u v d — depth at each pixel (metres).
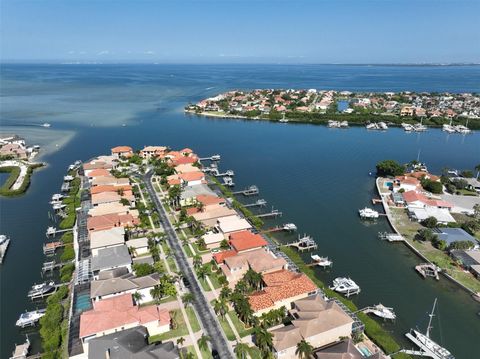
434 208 141.50
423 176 173.12
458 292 97.31
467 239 117.75
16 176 180.88
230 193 157.50
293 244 119.25
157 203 147.38
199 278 97.38
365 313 88.44
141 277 91.38
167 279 92.62
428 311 90.12
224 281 94.25
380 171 188.25
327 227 133.75
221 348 74.25
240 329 79.56
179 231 123.81
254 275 89.25
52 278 102.88
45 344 75.19
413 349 77.31
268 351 69.69
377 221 138.62
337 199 159.12
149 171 187.25
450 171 188.25
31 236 125.50
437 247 117.44
